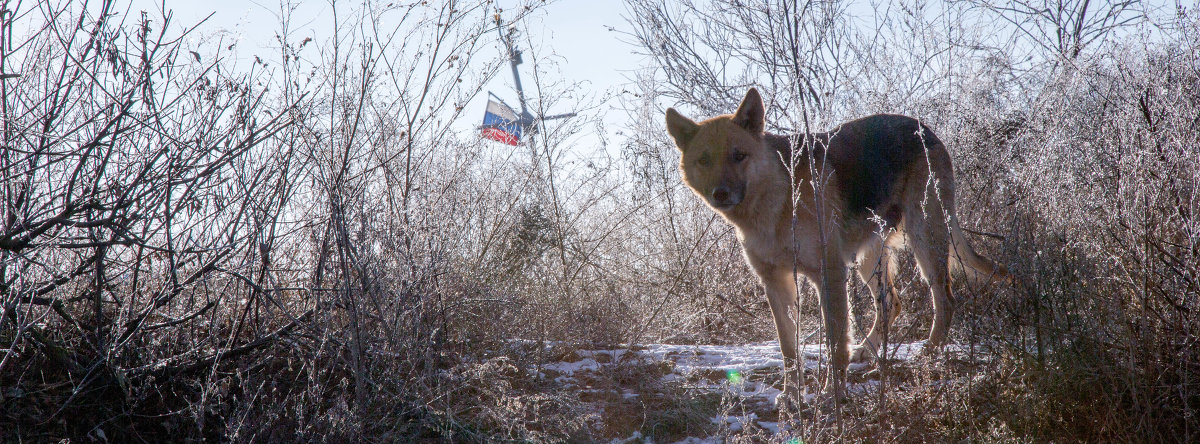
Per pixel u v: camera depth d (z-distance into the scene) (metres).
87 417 3.37
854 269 4.33
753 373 5.39
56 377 3.49
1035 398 3.73
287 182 3.88
